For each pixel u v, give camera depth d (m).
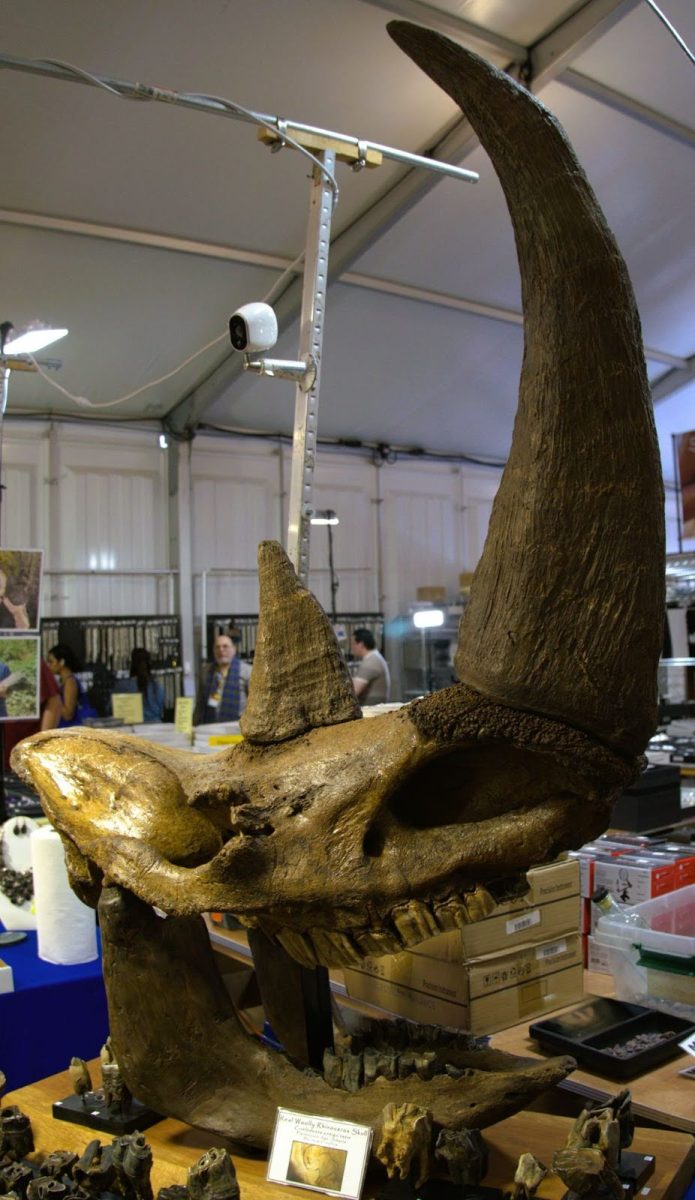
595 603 1.23
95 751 1.82
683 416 8.19
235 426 7.61
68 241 5.05
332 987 2.33
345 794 1.43
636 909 2.24
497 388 7.52
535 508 1.25
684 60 4.42
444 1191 1.41
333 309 6.05
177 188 4.81
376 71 4.25
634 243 5.69
